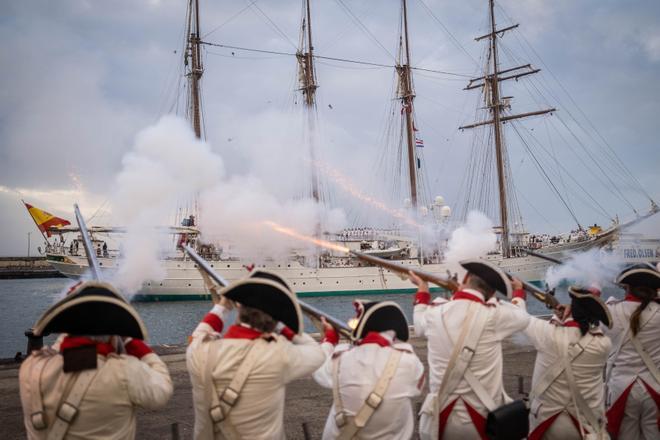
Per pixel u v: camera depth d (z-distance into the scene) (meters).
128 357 3.88
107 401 3.70
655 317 6.44
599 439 5.62
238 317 4.32
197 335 4.32
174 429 5.32
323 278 65.69
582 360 5.64
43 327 3.67
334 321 5.17
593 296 5.65
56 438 3.62
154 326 48.94
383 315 4.81
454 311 5.20
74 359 3.65
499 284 5.20
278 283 4.25
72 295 3.84
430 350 5.31
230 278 60.34
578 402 5.67
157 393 3.90
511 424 4.88
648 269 6.55
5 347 39.56
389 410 4.57
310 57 70.19
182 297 61.09
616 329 6.68
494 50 75.12
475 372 5.07
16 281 114.38
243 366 4.03
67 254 62.62
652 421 6.49
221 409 4.01
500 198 73.81
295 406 7.98
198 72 63.06
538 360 5.96
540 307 48.09
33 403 3.67
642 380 6.49
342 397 4.68
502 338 5.18
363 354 4.71
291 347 4.29
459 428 5.03
